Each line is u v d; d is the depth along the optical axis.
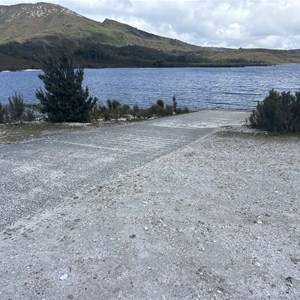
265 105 11.21
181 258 3.28
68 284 2.90
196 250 3.43
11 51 159.12
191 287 2.83
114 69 145.75
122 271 3.08
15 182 5.74
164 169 6.43
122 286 2.86
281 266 3.12
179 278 2.96
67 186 5.51
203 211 4.39
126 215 4.30
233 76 80.12
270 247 3.46
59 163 6.98
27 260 3.30
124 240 3.66
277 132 10.42
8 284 2.92
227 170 6.31
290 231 3.80
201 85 52.03
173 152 7.99
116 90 43.75
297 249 3.41
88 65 148.38
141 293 2.77
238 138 9.80
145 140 9.63
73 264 3.21
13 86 51.94
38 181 5.78
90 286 2.87
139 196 4.97
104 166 6.71
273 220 4.10
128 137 10.12
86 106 14.35
